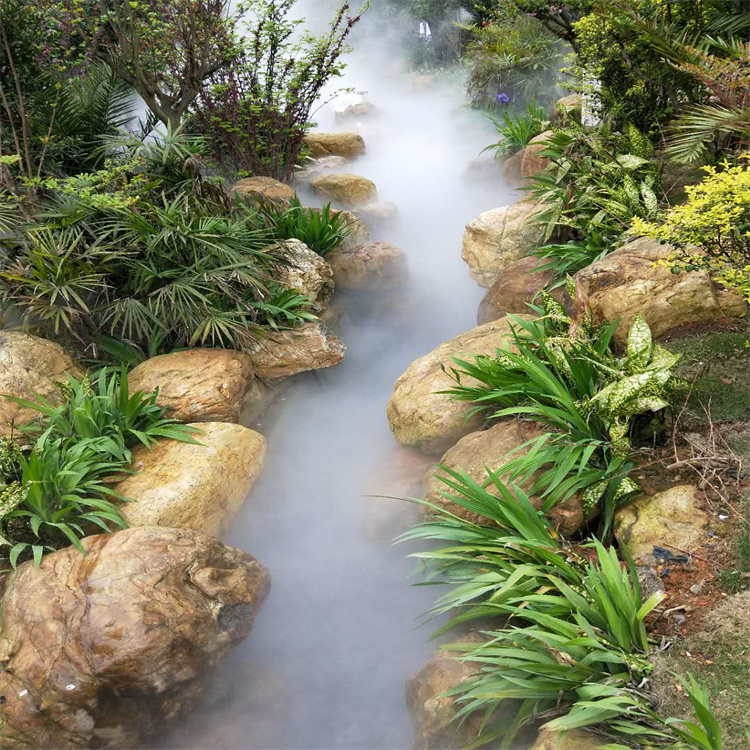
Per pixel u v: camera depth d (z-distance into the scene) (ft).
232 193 23.48
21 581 11.69
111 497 13.85
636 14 18.66
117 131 22.81
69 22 20.81
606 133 21.62
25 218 17.95
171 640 10.80
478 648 9.71
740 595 10.04
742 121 16.53
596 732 8.53
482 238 22.02
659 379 11.86
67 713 10.55
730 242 12.43
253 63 26.94
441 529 11.79
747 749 8.02
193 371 16.69
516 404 14.30
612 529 11.96
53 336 17.80
